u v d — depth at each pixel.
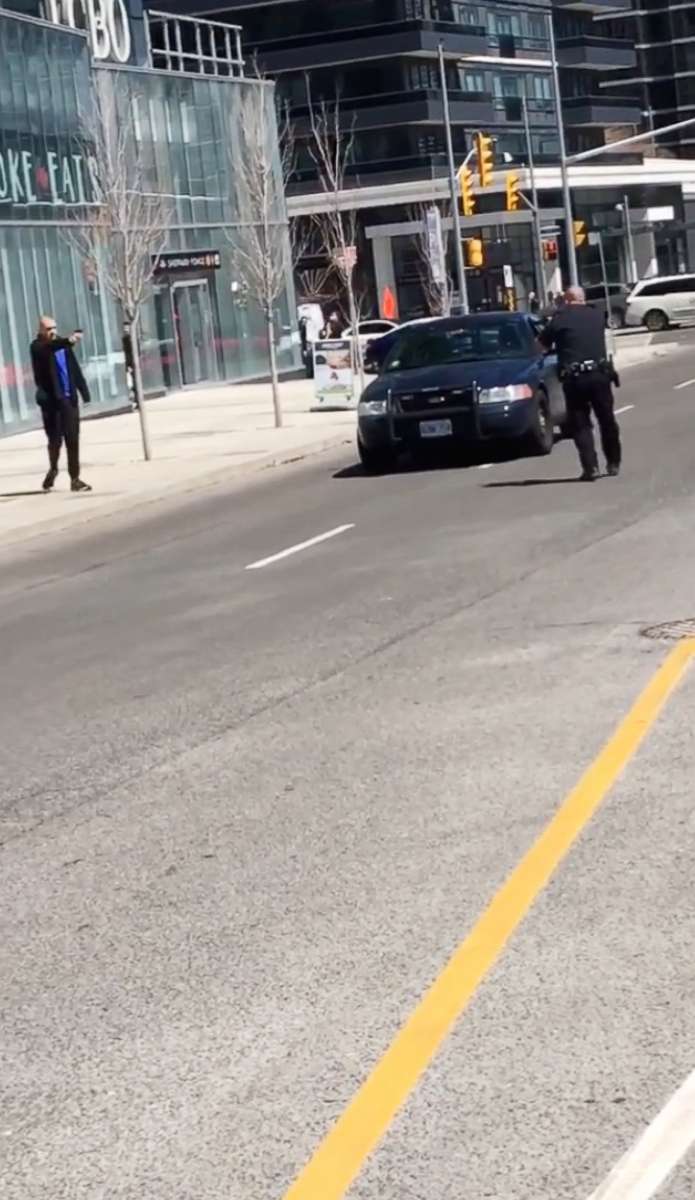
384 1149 4.79
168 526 22.64
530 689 10.46
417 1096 5.11
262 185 52.91
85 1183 4.77
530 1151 4.70
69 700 11.73
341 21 101.69
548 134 112.88
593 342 21.16
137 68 52.97
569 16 117.06
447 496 21.59
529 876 7.04
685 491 19.44
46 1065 5.65
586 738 9.16
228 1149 4.89
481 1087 5.13
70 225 46.97
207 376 56.31
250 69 102.50
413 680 11.09
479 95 106.25
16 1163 4.94
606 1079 5.11
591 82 119.44
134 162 48.91
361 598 14.62
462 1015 5.69
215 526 21.84
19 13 46.09
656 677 10.39
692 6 150.75
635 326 79.56
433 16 102.75
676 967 5.95
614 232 101.62
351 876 7.29
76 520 24.55
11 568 20.17
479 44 105.94
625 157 121.81
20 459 35.12
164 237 49.59
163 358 53.75
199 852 7.87
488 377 24.88
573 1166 4.59
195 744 10.02
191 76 55.97
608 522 17.61
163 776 9.36
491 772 8.70
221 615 14.64
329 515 21.23
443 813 8.07
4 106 44.16
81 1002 6.18
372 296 100.94
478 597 14.01
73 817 8.71
